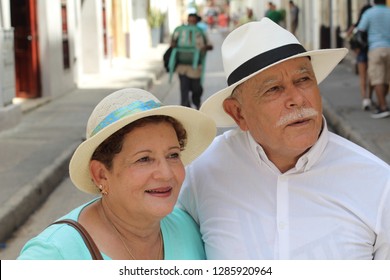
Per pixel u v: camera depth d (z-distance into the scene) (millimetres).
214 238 2508
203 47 11867
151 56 27562
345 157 2441
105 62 21047
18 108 10992
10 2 13359
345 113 11391
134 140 2141
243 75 2430
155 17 32938
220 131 6840
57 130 10406
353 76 16844
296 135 2377
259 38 2414
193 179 2654
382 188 2383
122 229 2217
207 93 15711
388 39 10602
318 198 2406
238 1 70938
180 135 2332
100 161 2205
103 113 2150
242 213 2498
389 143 8930
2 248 5672
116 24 25328
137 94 2178
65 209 6887
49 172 7648
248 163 2547
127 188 2156
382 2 10680
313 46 25766
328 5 22297
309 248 2379
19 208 6352
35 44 13641
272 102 2396
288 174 2461
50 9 13922
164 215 2164
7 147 9102
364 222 2365
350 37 12531
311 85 2416
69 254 2094
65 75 15344
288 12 33250
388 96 12914
